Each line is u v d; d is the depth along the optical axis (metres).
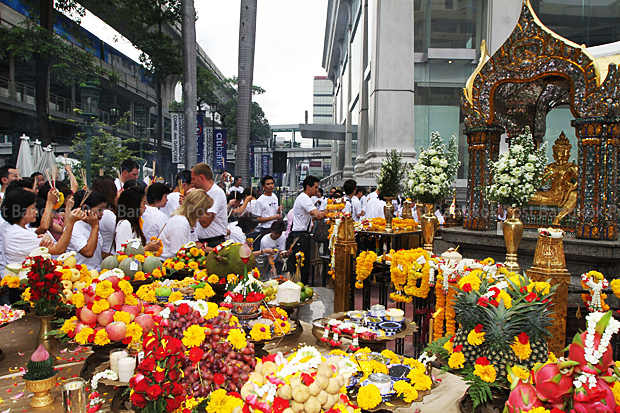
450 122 16.45
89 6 17.67
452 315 2.77
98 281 2.34
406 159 15.04
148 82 29.95
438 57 16.25
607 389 1.43
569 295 4.35
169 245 3.94
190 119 12.62
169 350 1.49
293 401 1.38
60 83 19.73
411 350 4.45
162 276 3.39
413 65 15.73
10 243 3.32
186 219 4.00
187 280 3.03
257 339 2.11
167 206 6.53
